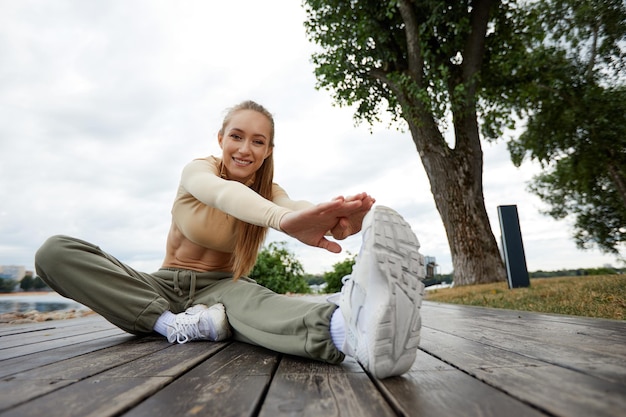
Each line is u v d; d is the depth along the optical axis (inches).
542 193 615.5
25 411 28.9
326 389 34.5
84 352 58.5
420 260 39.1
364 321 37.4
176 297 73.7
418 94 260.4
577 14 364.5
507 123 356.2
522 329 73.6
